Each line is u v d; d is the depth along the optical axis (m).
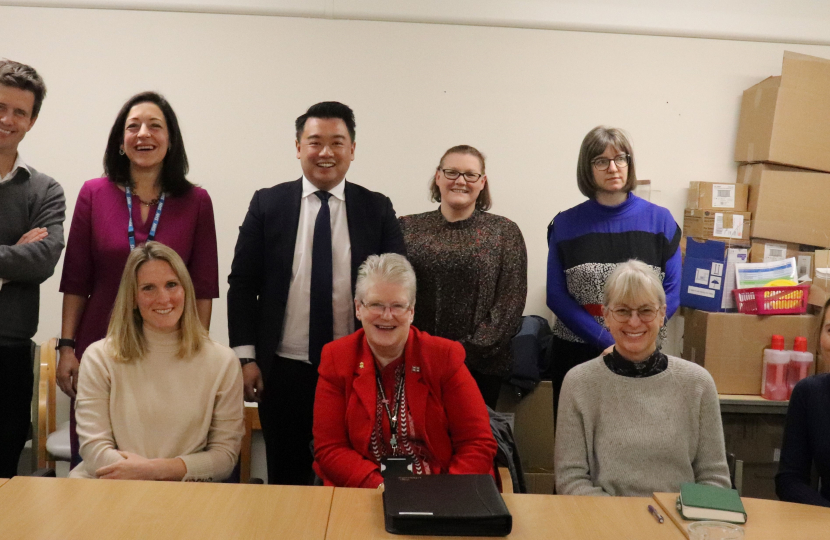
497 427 2.08
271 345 2.27
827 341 1.99
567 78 3.21
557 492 1.91
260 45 3.12
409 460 1.83
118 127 2.27
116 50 3.08
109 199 2.28
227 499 1.55
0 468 2.36
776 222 3.03
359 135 3.18
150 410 1.97
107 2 3.05
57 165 3.11
